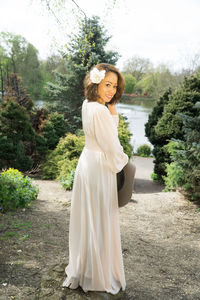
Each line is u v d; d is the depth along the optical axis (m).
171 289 2.37
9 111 9.98
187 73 33.41
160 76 42.47
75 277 2.06
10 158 9.84
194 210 5.25
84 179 1.95
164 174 11.70
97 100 1.92
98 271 1.95
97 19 12.52
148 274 2.65
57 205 5.20
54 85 15.57
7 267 2.51
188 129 5.66
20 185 4.99
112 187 1.96
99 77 1.82
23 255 2.81
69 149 9.77
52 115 12.55
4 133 10.00
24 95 13.60
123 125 11.09
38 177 10.39
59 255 2.88
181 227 4.30
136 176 13.14
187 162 5.64
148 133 12.37
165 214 5.00
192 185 5.46
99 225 1.94
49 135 11.92
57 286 2.10
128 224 4.34
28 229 3.61
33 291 2.12
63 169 8.88
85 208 1.98
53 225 3.88
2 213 4.24
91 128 1.83
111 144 1.81
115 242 2.07
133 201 5.88
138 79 58.31
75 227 2.08
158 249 3.36
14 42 41.38
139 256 3.11
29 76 41.25
